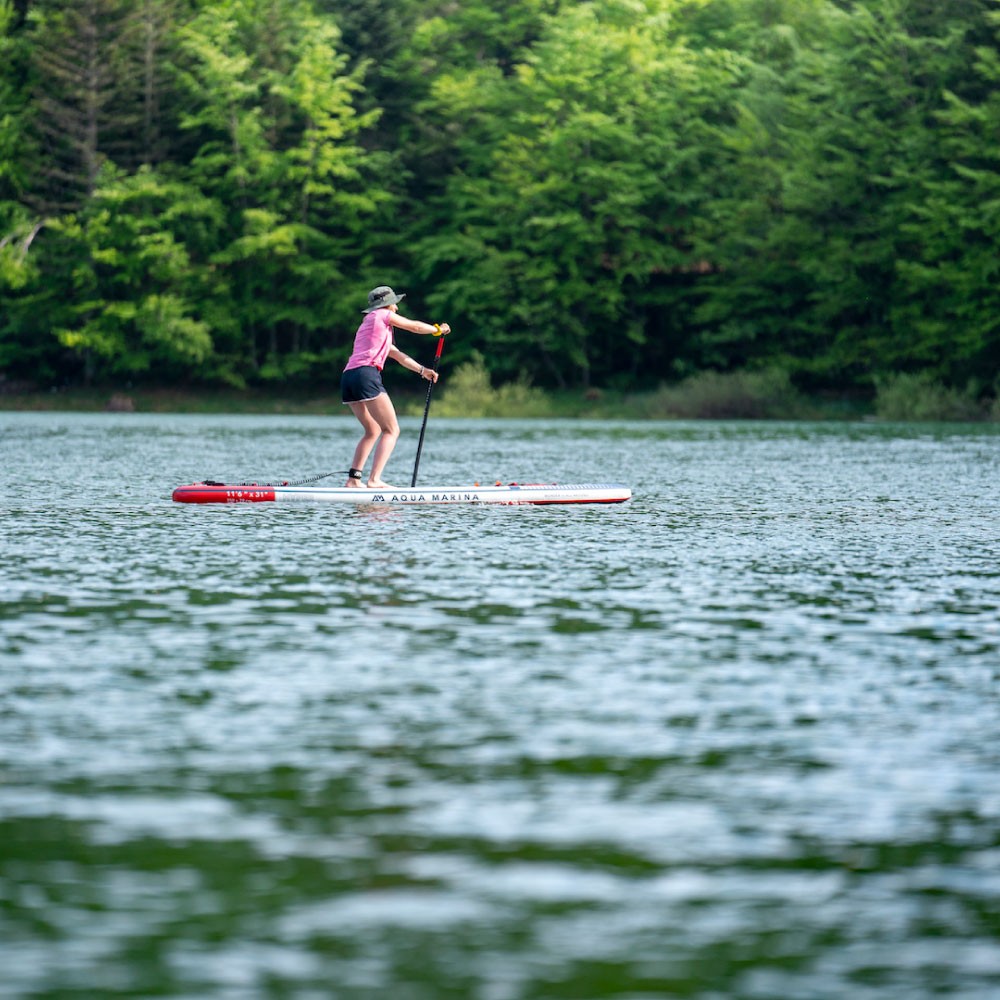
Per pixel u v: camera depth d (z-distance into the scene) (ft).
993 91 572.51
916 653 81.20
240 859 45.47
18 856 45.60
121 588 104.17
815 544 136.05
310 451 303.27
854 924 40.70
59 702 67.15
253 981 36.73
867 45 594.65
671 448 333.42
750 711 66.23
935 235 578.25
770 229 630.74
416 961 37.96
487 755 58.03
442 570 115.14
